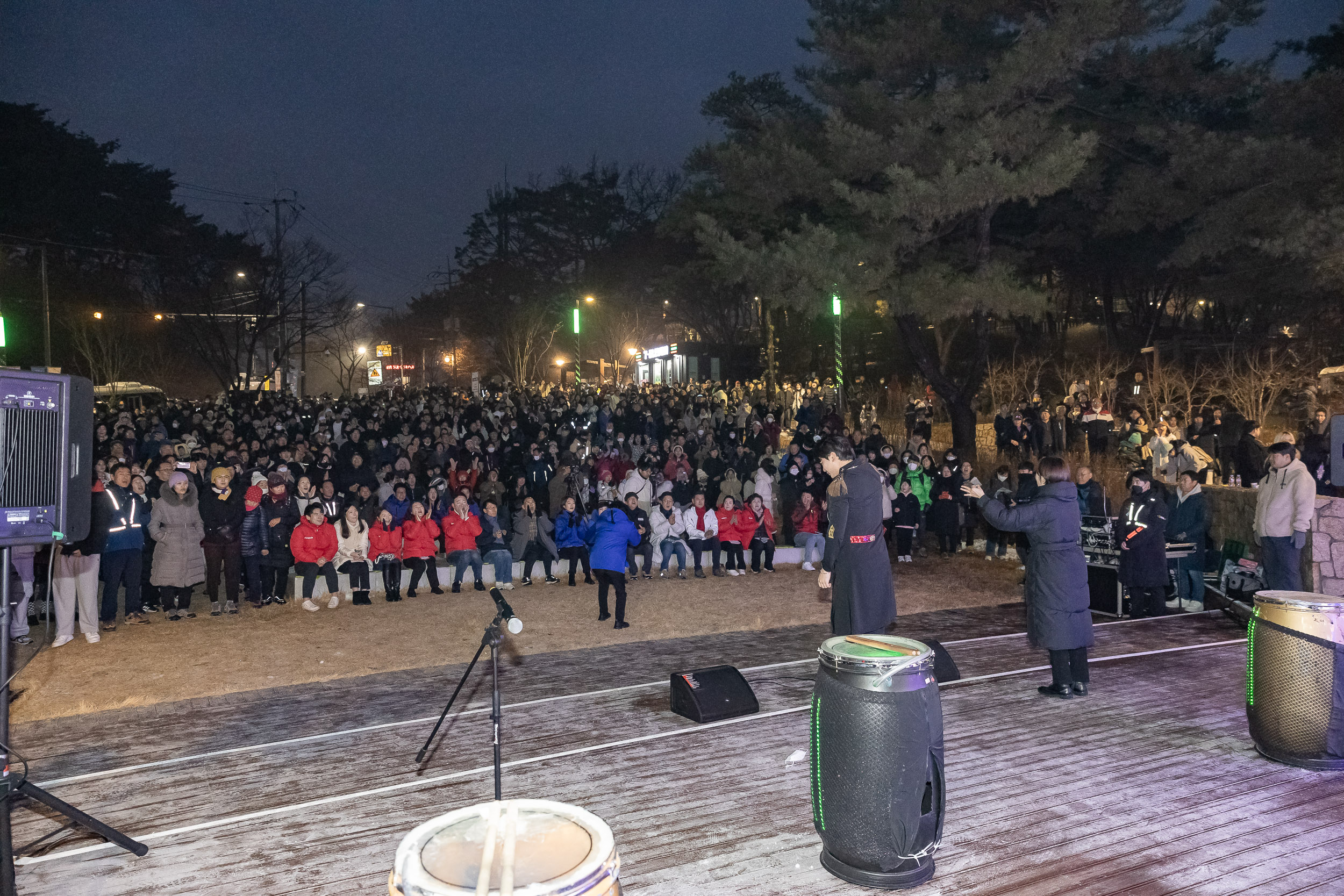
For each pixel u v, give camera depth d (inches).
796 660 335.6
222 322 1716.3
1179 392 1020.5
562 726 256.8
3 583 158.9
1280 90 804.6
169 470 467.8
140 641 383.6
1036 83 754.2
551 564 531.2
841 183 760.3
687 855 173.8
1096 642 339.6
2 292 1546.5
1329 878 161.3
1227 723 244.7
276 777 222.1
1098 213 933.2
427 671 331.0
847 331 1708.9
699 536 544.4
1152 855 170.4
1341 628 209.3
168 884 168.1
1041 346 1499.8
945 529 602.5
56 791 215.3
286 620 425.1
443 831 91.7
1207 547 458.9
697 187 981.8
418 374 3080.7
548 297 2458.2
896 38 800.9
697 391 1541.6
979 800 195.9
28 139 1718.8
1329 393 856.3
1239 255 964.0
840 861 163.8
